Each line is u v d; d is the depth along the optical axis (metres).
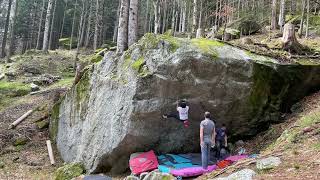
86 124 14.50
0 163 15.23
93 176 11.96
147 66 12.02
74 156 15.02
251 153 11.66
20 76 28.28
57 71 30.27
